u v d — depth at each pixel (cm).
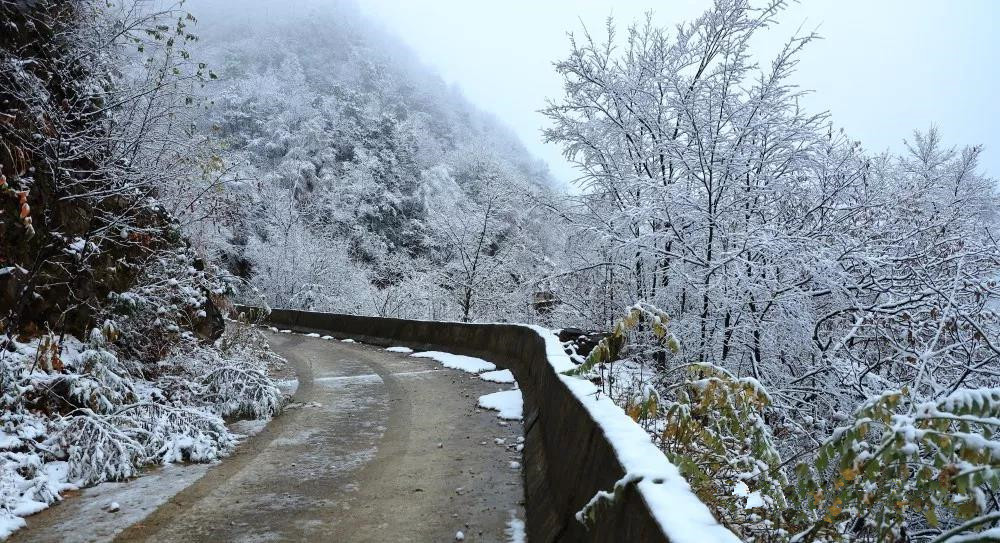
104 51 991
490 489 613
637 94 1411
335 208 4441
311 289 3619
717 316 1188
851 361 904
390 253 4584
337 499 585
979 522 193
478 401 1065
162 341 984
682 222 1284
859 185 1245
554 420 612
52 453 630
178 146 1027
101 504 560
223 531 504
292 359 1717
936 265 969
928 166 1510
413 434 851
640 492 263
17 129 790
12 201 763
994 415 237
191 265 1168
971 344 739
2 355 672
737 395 400
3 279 736
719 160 1243
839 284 1034
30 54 862
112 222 891
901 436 242
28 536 486
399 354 1847
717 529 213
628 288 1572
